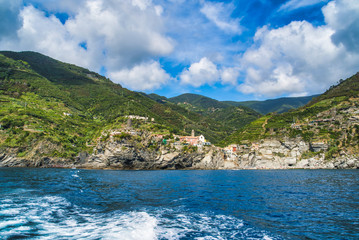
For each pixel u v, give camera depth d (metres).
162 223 23.20
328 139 190.12
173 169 170.88
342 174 110.75
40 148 153.88
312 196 42.72
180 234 19.92
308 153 194.38
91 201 34.03
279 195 43.88
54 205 29.89
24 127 162.62
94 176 85.50
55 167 154.50
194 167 179.88
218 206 32.75
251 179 83.56
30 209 27.00
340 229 22.33
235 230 21.58
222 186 59.00
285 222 24.66
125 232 19.34
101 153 162.62
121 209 29.22
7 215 23.86
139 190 48.28
